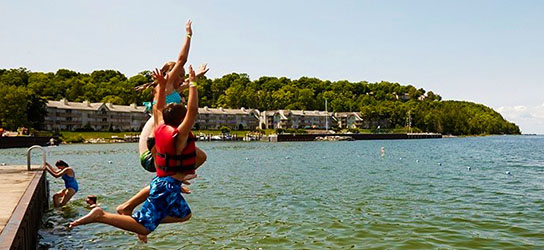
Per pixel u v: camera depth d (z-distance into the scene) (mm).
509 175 31578
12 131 103375
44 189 18047
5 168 19406
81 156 59188
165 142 5090
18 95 105500
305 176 31125
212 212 16938
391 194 21703
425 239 12758
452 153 65875
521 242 12398
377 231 13773
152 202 5121
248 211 17172
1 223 8633
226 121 176125
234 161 48469
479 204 18594
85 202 19594
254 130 169375
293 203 19031
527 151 72875
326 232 13703
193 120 5055
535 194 21594
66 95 171125
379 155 60406
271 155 61188
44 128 130125
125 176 32031
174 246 12227
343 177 30281
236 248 12016
